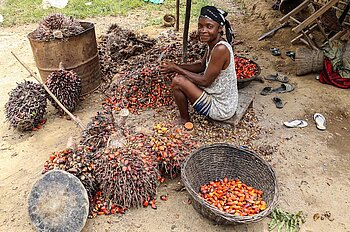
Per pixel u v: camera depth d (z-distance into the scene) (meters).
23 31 6.77
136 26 6.94
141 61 4.90
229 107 3.47
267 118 3.94
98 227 2.62
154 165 2.78
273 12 7.24
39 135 3.71
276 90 4.50
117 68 5.00
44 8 8.06
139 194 2.67
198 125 3.71
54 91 3.85
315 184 3.01
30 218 2.44
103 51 5.23
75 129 3.79
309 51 4.77
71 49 4.11
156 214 2.72
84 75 4.35
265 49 5.86
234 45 5.99
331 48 4.71
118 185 2.61
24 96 3.68
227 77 3.35
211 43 3.29
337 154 3.38
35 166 3.23
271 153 3.38
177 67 3.40
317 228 2.59
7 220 2.68
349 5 5.06
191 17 7.50
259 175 2.84
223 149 2.98
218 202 2.65
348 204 2.80
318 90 4.49
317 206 2.79
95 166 2.70
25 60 5.49
